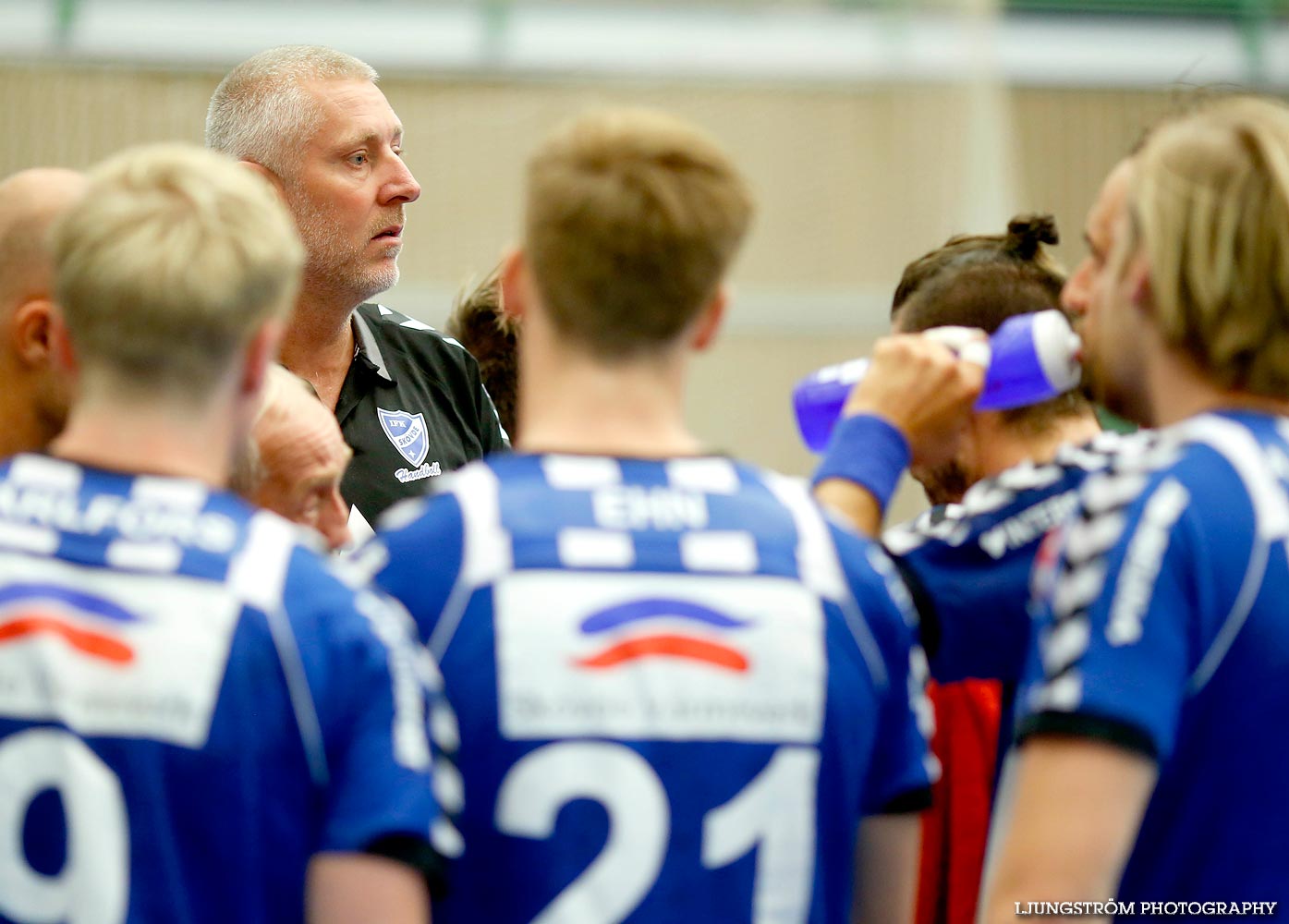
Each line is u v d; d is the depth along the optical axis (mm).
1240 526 3217
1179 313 3373
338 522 4207
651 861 3029
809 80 21406
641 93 21172
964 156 21312
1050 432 4492
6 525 3027
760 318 20734
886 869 3473
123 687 2910
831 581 3256
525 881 3033
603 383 3275
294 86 6738
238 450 3543
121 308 3016
